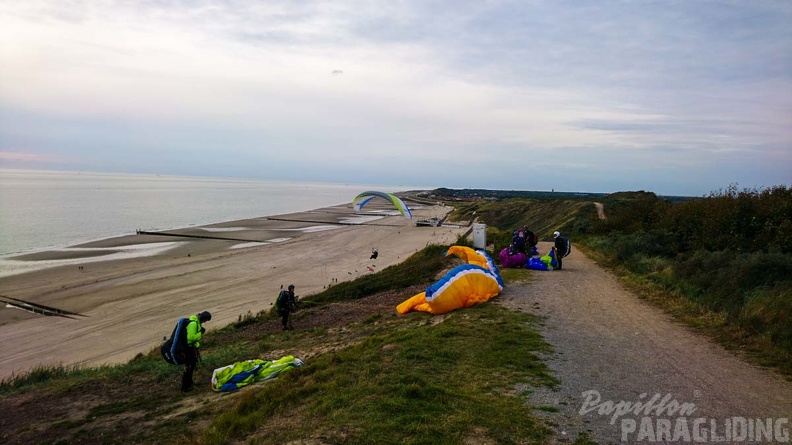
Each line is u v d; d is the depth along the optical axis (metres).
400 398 5.88
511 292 14.02
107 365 14.19
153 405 8.01
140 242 47.34
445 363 7.46
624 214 30.44
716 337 9.16
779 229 14.49
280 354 11.39
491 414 5.50
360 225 71.69
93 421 7.38
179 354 8.59
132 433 6.64
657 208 27.03
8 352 17.47
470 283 12.74
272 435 5.29
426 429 5.07
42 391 9.60
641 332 9.59
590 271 18.17
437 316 12.22
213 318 21.45
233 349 12.94
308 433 5.18
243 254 40.50
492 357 7.75
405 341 8.95
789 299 9.21
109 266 34.22
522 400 5.98
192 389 8.86
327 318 16.17
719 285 11.73
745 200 16.73
